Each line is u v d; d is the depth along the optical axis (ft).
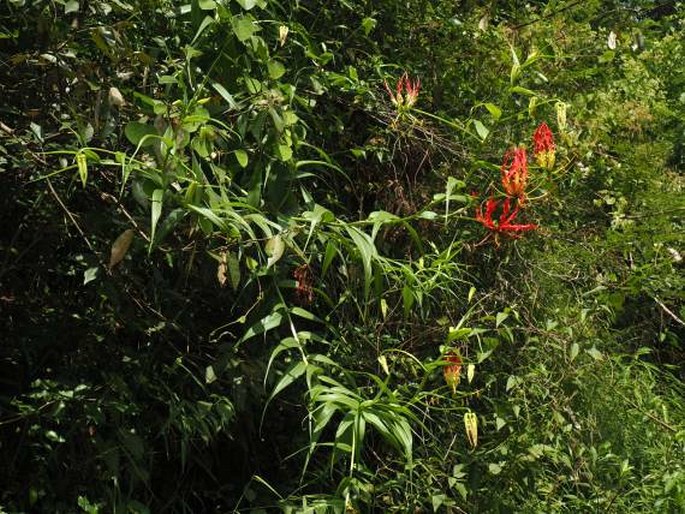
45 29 7.65
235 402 8.36
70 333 8.17
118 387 7.79
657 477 11.55
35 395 7.64
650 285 12.53
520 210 10.73
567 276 11.36
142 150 7.41
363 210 10.88
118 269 7.75
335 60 11.23
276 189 7.98
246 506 9.21
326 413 7.02
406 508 9.52
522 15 13.70
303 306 9.30
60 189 8.05
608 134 13.57
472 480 9.70
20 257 7.91
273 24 9.70
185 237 7.71
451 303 10.36
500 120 9.94
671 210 12.41
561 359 10.63
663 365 14.88
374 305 10.10
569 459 10.66
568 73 13.11
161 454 8.98
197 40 8.40
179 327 8.33
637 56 14.98
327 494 9.15
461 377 10.11
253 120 7.88
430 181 10.74
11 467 7.83
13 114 7.95
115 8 7.98
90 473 7.95
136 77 8.74
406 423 7.09
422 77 11.85
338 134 10.57
